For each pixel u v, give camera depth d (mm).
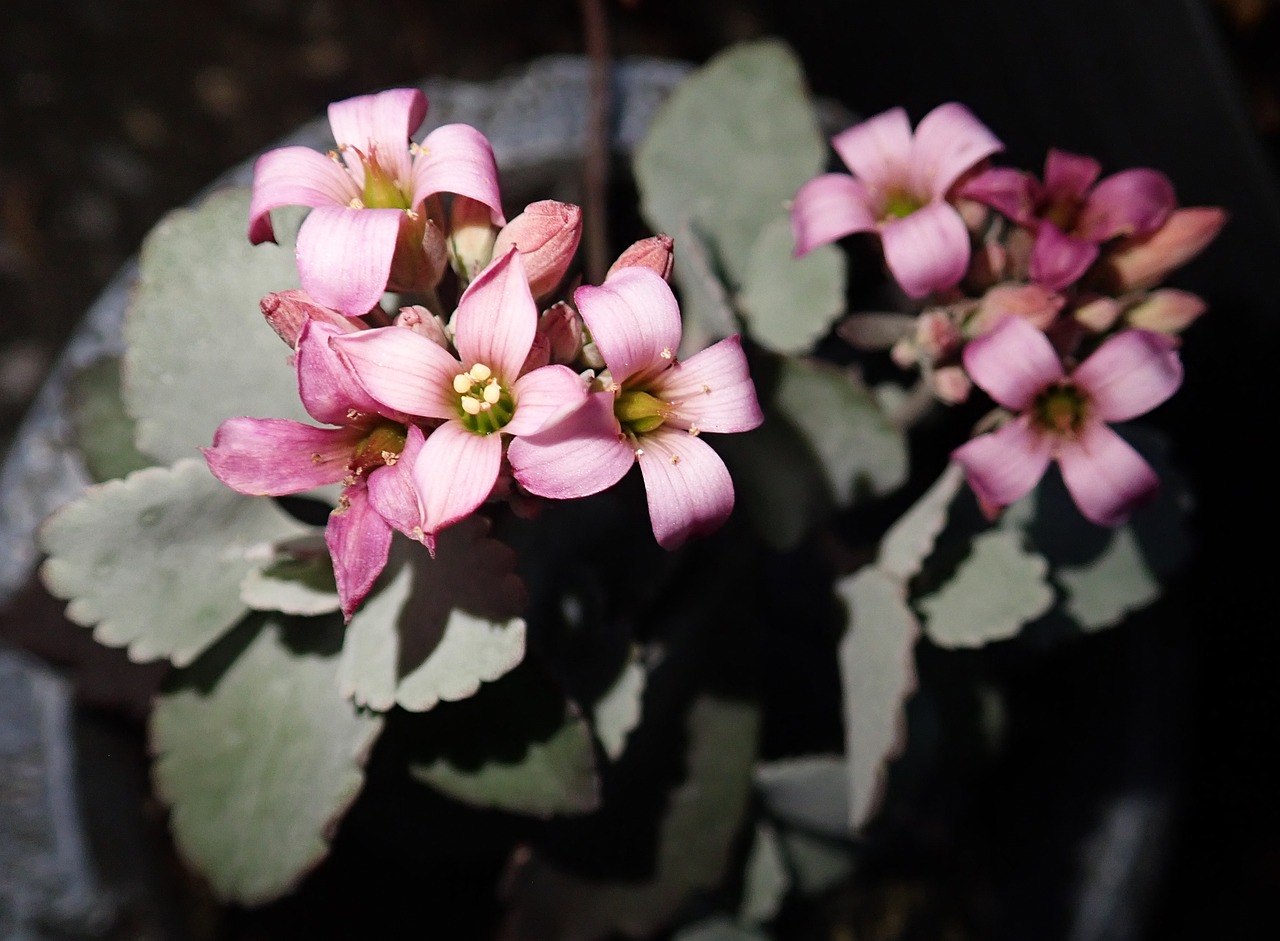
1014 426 84
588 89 123
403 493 64
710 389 71
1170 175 142
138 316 85
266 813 85
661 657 103
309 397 65
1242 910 156
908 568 97
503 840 110
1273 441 144
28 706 103
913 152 90
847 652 104
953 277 83
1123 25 137
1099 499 84
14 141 189
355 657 80
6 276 185
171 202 193
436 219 76
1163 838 114
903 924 126
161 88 196
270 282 86
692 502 70
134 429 99
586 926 104
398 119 74
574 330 71
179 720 88
